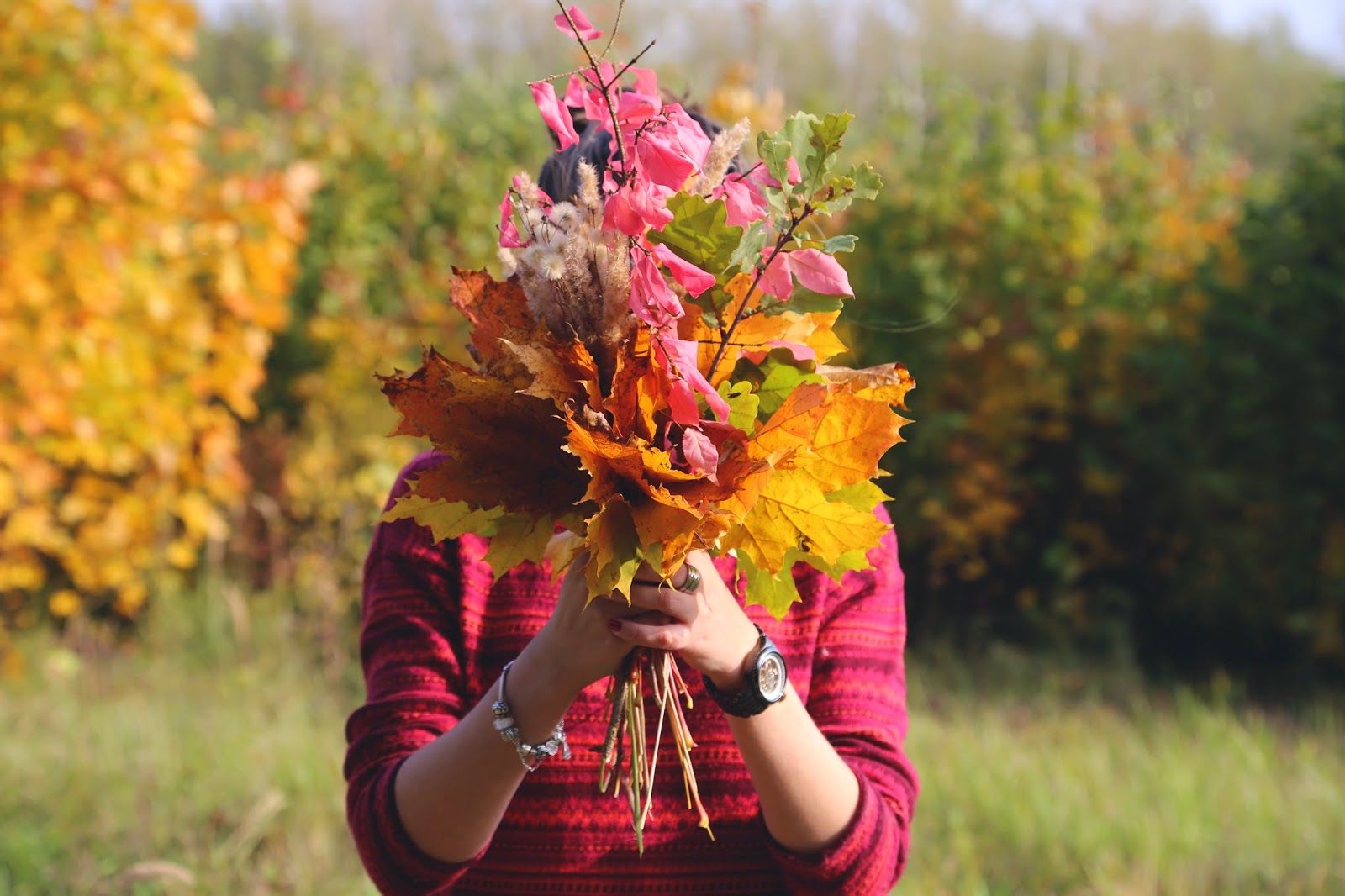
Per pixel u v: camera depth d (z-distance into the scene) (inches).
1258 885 147.2
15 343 231.3
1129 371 271.4
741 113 307.6
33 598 260.4
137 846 148.3
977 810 163.5
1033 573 281.0
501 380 48.8
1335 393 253.0
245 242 259.3
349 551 261.6
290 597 263.0
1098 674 250.1
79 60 238.4
